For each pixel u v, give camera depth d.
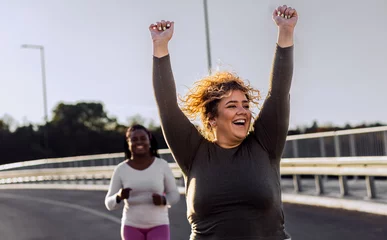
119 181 5.47
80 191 24.47
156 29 2.84
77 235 11.59
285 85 2.73
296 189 14.73
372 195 11.98
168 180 5.52
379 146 14.93
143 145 5.46
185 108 2.91
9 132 70.38
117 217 13.88
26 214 16.23
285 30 2.76
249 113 2.76
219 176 2.68
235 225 2.63
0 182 40.03
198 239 2.71
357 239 8.70
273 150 2.75
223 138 2.77
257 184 2.64
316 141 17.34
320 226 10.04
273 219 2.67
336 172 12.85
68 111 72.94
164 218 5.46
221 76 2.85
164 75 2.78
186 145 2.79
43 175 32.88
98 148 71.94
